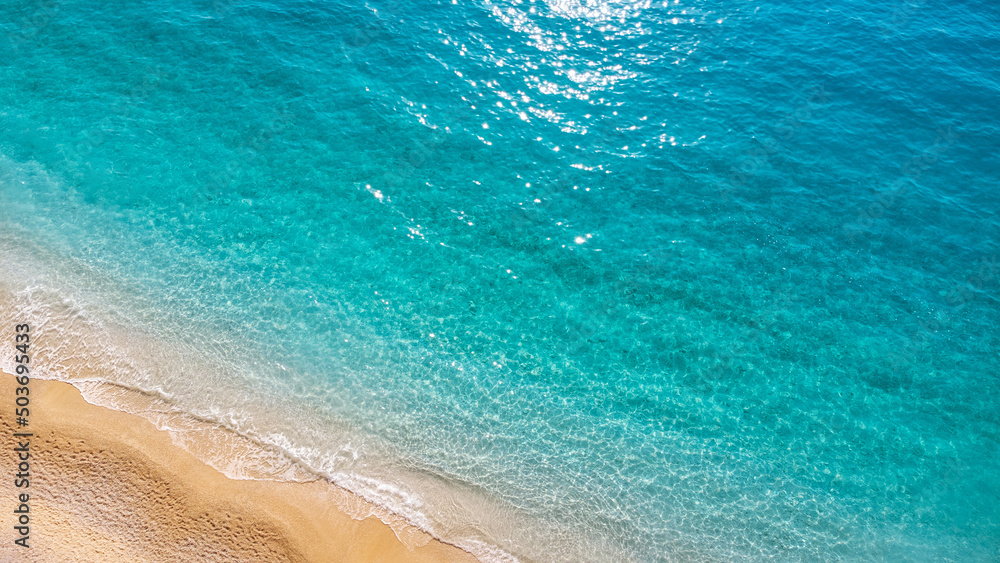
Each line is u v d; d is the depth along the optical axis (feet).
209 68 102.83
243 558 57.26
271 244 83.20
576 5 118.42
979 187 92.68
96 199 84.79
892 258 85.15
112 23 108.78
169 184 87.71
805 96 104.12
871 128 99.50
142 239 81.71
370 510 62.44
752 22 117.50
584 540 62.49
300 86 101.45
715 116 101.04
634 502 65.16
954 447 69.92
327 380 71.92
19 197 83.30
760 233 87.40
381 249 83.82
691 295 81.46
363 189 89.61
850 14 119.96
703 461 68.33
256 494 61.82
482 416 70.69
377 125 97.25
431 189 90.27
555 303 80.28
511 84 104.32
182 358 71.51
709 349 76.95
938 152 96.58
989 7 123.34
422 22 113.09
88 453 61.36
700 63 109.40
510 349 76.23
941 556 63.00
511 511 63.82
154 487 60.39
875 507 65.72
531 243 85.66
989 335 78.54
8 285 73.97
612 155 95.55
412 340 76.28
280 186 88.94
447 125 98.07
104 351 70.59
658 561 61.67
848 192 91.76
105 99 96.78
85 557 54.19
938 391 74.02
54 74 99.35
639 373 74.95
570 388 73.46
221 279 79.10
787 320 79.51
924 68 109.19
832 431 70.85
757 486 66.85
